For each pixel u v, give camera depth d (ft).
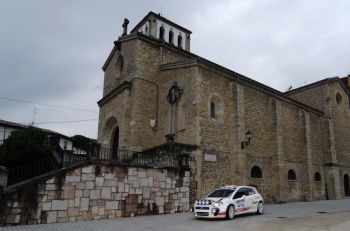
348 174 102.99
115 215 42.39
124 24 77.71
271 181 72.74
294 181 78.89
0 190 33.73
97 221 38.55
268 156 73.77
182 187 52.21
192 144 57.77
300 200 79.51
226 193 44.80
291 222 38.65
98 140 77.05
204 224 36.94
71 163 43.62
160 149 56.18
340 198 94.02
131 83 66.85
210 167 59.11
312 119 95.30
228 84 68.44
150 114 66.13
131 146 61.77
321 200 87.40
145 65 67.92
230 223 37.83
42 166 43.93
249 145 68.39
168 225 35.73
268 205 66.08
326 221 39.70
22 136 63.16
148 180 47.19
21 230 30.78
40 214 35.86
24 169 46.11
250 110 71.05
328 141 96.99
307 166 84.64
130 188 44.73
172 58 73.46
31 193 35.58
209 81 63.67
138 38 68.44
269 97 77.87
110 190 42.47
